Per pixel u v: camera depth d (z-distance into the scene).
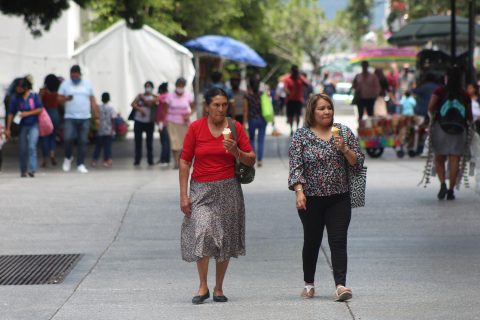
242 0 90.38
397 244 20.25
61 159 44.91
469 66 44.03
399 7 98.69
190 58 58.12
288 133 66.06
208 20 80.44
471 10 43.94
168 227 23.20
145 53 57.84
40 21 48.25
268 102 39.06
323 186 14.76
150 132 41.56
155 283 16.81
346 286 16.12
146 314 14.30
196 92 74.12
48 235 22.31
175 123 38.69
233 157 14.91
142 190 30.80
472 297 15.09
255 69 105.25
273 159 43.78
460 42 57.84
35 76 58.56
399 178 33.69
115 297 15.66
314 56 154.88
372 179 33.41
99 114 41.00
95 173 37.62
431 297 15.12
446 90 26.84
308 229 15.05
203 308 14.66
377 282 16.42
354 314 13.99
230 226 14.90
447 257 18.70
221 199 14.81
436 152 27.11
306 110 14.98
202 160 14.84
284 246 20.34
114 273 17.80
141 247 20.59
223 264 15.15
